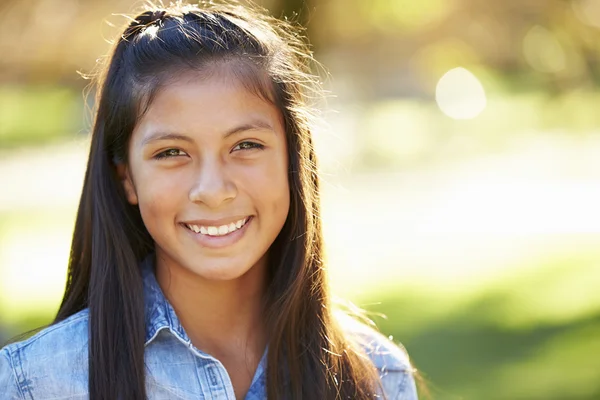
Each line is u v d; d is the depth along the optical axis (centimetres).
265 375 302
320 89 340
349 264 1328
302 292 309
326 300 314
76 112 3091
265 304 308
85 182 302
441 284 1227
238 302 307
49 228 1666
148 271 304
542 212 1711
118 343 283
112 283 290
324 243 316
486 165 2419
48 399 279
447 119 3269
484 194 1947
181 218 280
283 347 306
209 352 304
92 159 298
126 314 286
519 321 1042
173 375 288
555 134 2941
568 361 891
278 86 290
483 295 1160
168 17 296
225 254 282
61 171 2469
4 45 1229
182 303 300
